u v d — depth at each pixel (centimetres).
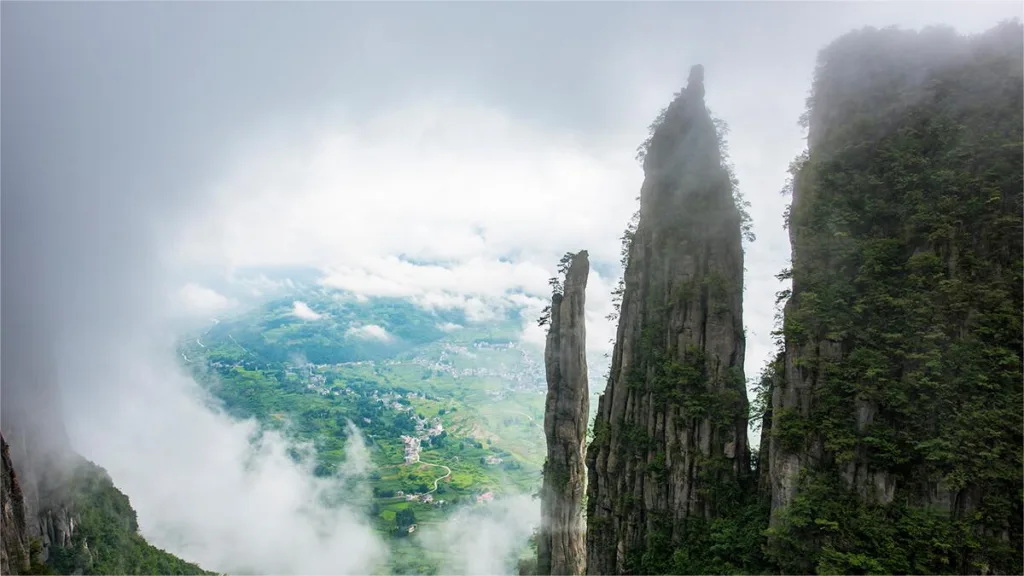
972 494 4959
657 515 6900
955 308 5188
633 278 7706
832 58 6525
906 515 5122
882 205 5797
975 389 5012
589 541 7606
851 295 5694
